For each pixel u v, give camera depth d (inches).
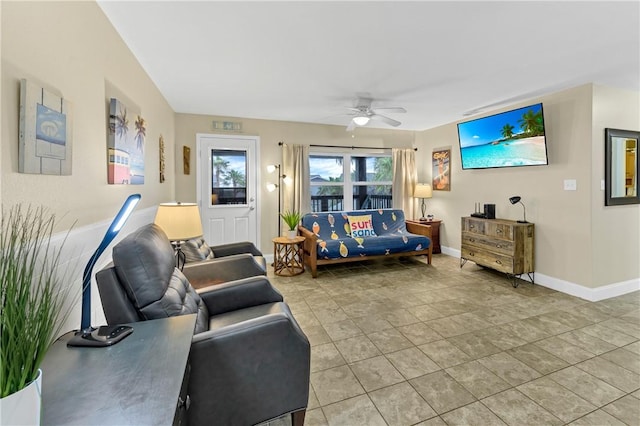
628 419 62.9
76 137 58.1
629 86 127.6
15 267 28.0
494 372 78.5
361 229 189.2
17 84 41.7
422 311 116.0
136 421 27.4
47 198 48.3
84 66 61.8
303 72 111.7
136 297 51.0
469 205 186.5
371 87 128.3
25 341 26.5
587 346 90.7
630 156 132.6
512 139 150.0
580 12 73.3
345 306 121.0
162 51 93.7
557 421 62.4
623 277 133.9
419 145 225.6
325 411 65.2
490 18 76.0
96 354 38.0
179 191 173.3
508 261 144.3
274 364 55.9
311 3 70.1
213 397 52.0
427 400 68.5
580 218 128.4
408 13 73.8
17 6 41.7
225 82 121.8
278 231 195.0
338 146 206.8
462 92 134.4
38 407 26.7
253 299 80.2
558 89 130.8
